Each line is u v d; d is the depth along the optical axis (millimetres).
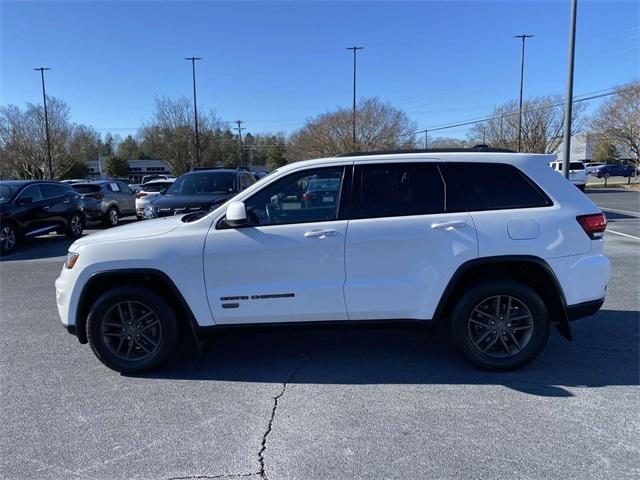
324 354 4746
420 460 2967
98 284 4297
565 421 3391
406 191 4184
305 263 4102
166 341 4266
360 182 4195
